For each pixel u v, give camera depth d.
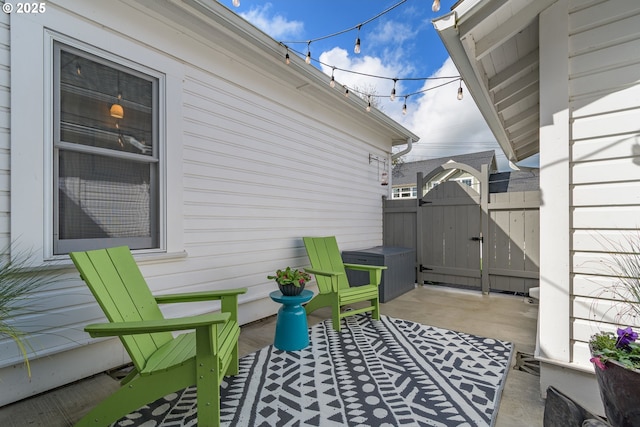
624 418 1.33
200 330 1.52
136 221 2.46
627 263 1.71
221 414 1.71
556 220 1.91
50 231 2.01
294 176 3.96
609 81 1.77
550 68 1.93
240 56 3.22
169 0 2.42
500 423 1.65
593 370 1.75
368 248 5.28
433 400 1.85
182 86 2.74
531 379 2.13
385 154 6.16
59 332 2.05
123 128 2.38
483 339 2.82
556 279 1.90
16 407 1.83
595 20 1.80
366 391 1.95
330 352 2.55
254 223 3.42
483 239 4.82
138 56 2.44
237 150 3.23
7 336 1.85
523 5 1.89
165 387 1.53
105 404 1.53
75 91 2.13
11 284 1.77
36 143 1.96
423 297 4.51
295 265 3.95
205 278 2.91
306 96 4.16
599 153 1.80
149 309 1.96
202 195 2.90
